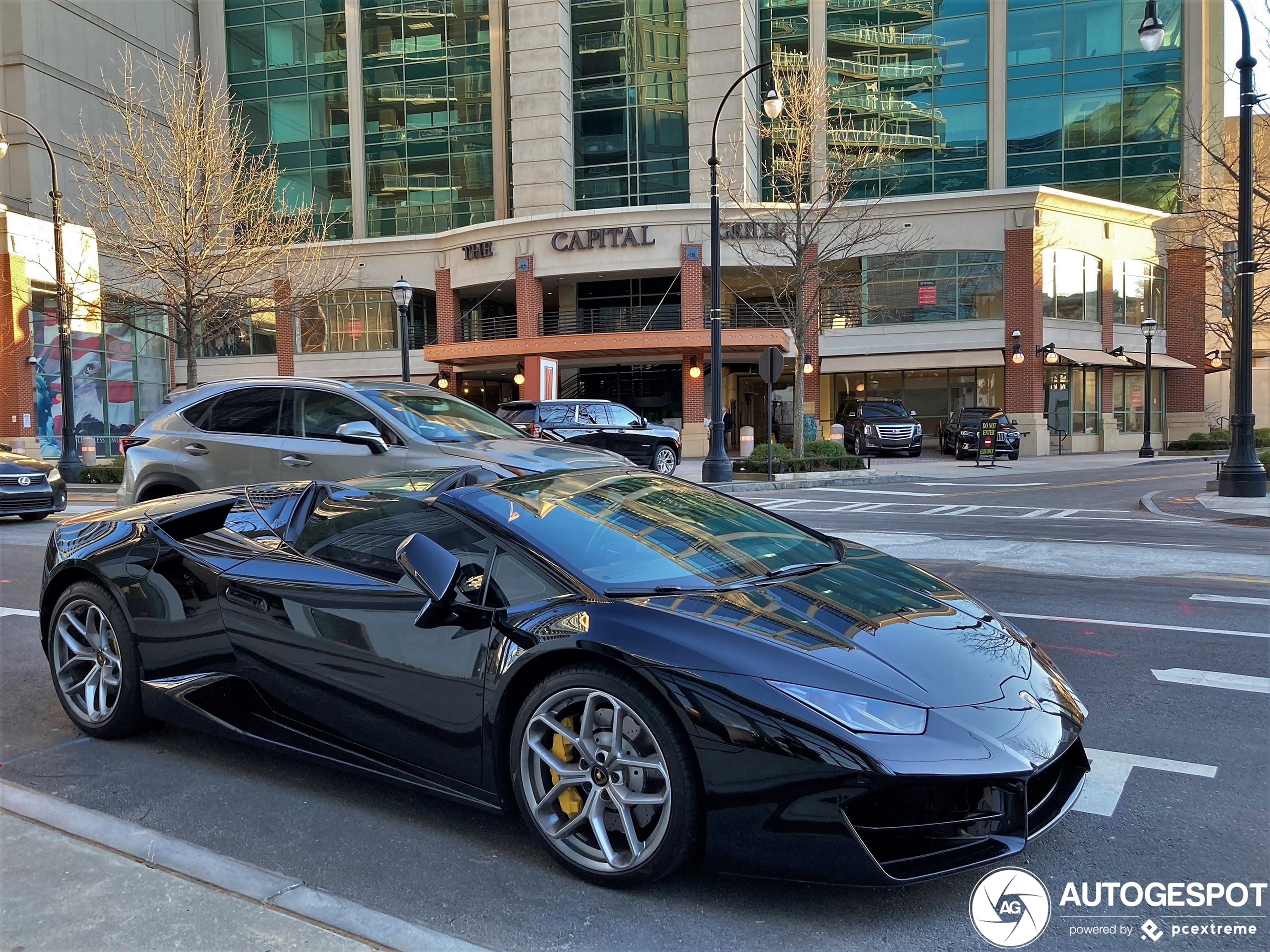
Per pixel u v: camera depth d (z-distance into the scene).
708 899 2.72
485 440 6.74
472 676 3.03
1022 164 35.28
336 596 3.44
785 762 2.48
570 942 2.49
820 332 34.16
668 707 2.66
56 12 33.28
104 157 21.34
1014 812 2.61
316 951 2.35
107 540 4.14
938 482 20.64
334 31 38.88
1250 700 4.60
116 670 4.07
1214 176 28.48
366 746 3.34
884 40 35.78
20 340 28.77
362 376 37.06
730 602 3.04
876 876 2.44
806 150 24.77
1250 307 14.90
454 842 3.11
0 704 4.62
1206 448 33.31
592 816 2.80
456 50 37.94
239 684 3.68
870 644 2.89
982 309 32.75
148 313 22.23
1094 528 11.99
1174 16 34.00
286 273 25.55
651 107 34.81
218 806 3.39
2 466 12.84
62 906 2.55
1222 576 8.23
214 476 7.14
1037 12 34.94
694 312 31.59
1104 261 34.25
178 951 2.34
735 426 35.91
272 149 39.59
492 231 34.03
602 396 34.84
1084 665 5.25
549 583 3.13
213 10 39.81
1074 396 34.16
